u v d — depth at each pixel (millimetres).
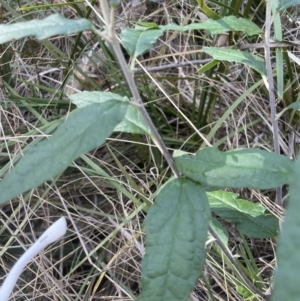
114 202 612
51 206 606
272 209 486
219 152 289
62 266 562
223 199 447
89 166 625
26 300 530
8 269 546
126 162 646
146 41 306
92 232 585
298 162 156
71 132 257
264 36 396
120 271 557
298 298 135
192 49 730
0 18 655
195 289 520
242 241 537
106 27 276
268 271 529
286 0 382
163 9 730
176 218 284
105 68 708
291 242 145
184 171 293
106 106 262
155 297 276
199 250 278
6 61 688
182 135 676
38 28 263
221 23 386
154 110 626
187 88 720
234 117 657
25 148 576
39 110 662
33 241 566
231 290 486
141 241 552
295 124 615
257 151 283
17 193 251
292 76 578
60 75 715
